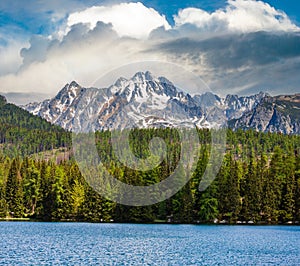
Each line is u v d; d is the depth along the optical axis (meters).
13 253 54.53
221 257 52.28
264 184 107.38
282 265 47.00
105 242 66.81
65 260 49.34
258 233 83.12
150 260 49.88
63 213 114.19
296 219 105.75
